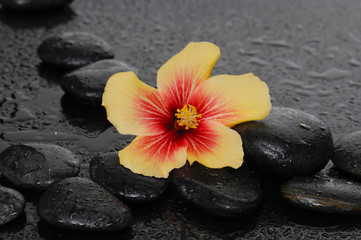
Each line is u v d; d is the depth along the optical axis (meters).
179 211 0.67
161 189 0.67
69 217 0.64
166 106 0.68
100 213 0.64
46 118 0.75
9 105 0.77
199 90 0.68
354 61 0.85
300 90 0.81
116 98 0.67
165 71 0.68
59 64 0.81
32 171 0.67
